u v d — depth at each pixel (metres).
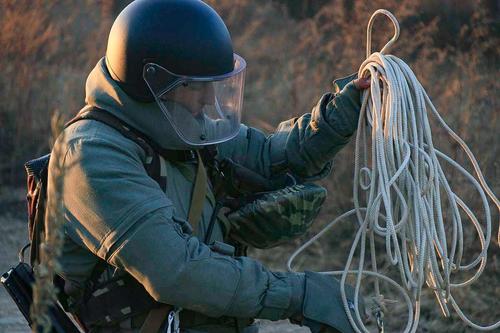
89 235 5.04
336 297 5.33
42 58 17.61
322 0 19.80
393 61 5.59
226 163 5.63
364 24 15.23
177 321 5.16
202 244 5.08
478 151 12.57
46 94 16.78
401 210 5.55
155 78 5.18
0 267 12.55
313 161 5.88
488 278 11.23
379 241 12.29
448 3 16.75
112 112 5.25
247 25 19.81
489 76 14.16
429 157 5.49
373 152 5.48
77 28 18.64
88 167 5.01
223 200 5.59
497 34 15.52
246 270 5.09
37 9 17.28
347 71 14.98
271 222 5.54
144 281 4.97
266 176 5.95
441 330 10.47
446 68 14.98
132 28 5.23
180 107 5.23
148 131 5.26
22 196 15.45
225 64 5.32
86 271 5.28
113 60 5.28
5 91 16.47
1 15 16.89
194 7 5.31
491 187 12.23
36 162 5.52
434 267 5.46
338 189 13.09
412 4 15.44
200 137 5.26
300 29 18.92
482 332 10.32
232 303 5.05
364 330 5.27
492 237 11.77
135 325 5.27
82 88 17.16
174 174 5.29
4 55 16.75
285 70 16.42
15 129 16.33
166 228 4.96
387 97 5.51
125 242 4.93
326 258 12.45
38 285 4.52
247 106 16.02
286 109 15.31
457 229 5.58
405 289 5.66
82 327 5.55
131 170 5.04
